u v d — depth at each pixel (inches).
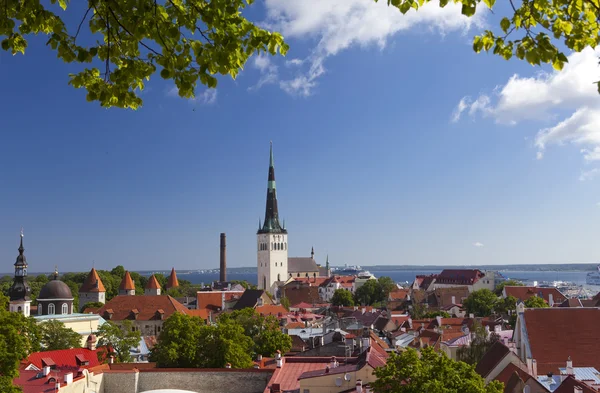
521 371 2886.3
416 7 699.4
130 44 726.5
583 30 730.2
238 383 2965.1
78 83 750.5
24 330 3422.7
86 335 6166.3
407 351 2175.2
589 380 3056.1
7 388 2518.5
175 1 709.9
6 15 696.4
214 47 699.4
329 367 2728.8
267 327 4936.0
